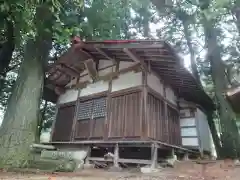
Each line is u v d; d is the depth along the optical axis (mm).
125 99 8438
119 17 10672
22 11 5227
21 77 7980
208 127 13406
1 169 6055
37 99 7914
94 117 9320
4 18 5715
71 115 10633
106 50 8789
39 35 7891
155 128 8297
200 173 6086
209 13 9633
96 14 9047
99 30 9883
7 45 9141
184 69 8148
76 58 9844
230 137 10008
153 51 7328
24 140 7012
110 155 8070
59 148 10352
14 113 7266
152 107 8398
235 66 11969
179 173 6207
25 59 8305
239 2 9789
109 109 8820
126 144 7887
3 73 11359
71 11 7754
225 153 10094
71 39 8430
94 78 10055
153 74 8961
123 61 9211
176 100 11430
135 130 7656
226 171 6012
